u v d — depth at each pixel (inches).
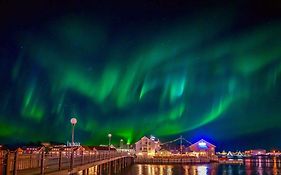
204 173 3681.1
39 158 981.2
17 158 761.0
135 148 6599.4
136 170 3831.2
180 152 6988.2
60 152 1057.5
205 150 7091.5
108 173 2664.9
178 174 3476.9
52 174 911.0
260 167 4758.9
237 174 3580.2
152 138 6722.4
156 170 3932.1
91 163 1644.9
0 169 691.4
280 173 3693.4
